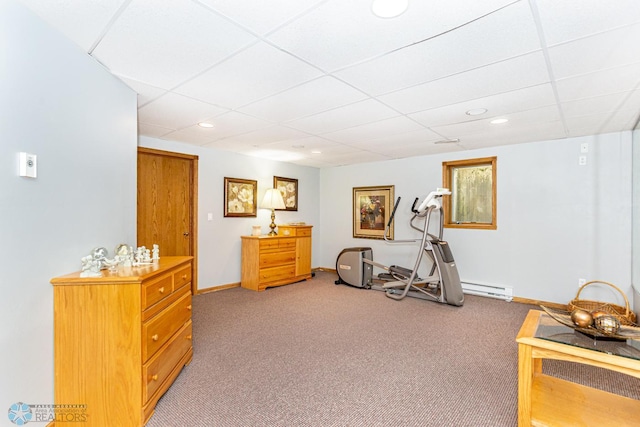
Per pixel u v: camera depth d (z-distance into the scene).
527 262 4.23
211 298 4.43
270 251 5.04
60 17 1.55
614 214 3.66
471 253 4.69
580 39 1.72
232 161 5.08
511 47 1.82
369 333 3.14
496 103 2.73
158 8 1.47
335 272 6.46
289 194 6.07
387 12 1.49
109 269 1.93
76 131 1.83
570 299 3.93
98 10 1.49
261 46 1.82
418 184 5.27
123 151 2.33
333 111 2.98
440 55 1.92
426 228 4.43
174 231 4.39
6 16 1.37
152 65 2.06
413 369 2.41
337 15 1.52
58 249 1.70
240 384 2.19
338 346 2.83
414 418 1.83
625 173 3.60
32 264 1.53
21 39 1.44
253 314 3.73
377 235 5.82
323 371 2.37
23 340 1.47
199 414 1.85
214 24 1.60
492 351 2.73
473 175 4.82
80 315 1.69
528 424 1.59
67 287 1.68
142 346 1.75
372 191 5.89
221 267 4.94
